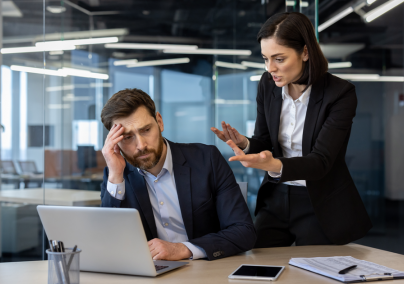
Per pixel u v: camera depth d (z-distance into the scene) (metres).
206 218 1.38
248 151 1.60
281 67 1.34
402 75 3.16
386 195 3.18
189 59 3.94
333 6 3.17
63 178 3.58
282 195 1.64
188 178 1.39
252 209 3.75
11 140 3.73
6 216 3.71
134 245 0.93
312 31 1.33
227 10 3.96
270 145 1.71
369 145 3.18
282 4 3.74
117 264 0.97
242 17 3.95
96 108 3.71
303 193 1.59
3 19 3.72
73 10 3.68
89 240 0.97
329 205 1.47
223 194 1.38
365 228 1.49
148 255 0.92
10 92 3.73
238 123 3.94
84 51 3.70
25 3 3.71
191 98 3.94
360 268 0.97
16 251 3.69
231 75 3.95
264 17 3.91
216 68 3.96
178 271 1.00
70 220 0.97
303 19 1.32
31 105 3.73
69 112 3.63
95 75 3.73
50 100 3.61
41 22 3.70
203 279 0.92
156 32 3.88
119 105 1.27
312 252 1.22
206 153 1.45
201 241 1.16
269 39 1.32
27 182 3.72
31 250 3.69
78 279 0.80
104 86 3.76
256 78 3.94
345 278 0.88
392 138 3.17
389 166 3.17
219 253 1.14
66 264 0.78
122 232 0.93
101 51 3.76
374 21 3.19
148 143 1.29
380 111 3.18
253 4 3.93
